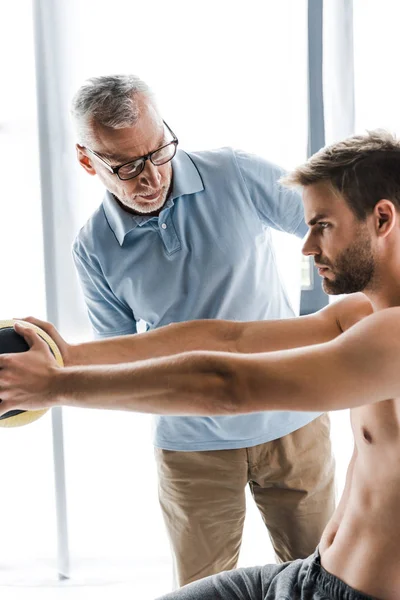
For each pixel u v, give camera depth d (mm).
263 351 1403
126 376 1041
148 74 2576
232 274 1727
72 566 2711
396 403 1090
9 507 2828
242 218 1733
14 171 2695
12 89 2646
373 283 1094
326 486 1841
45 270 2582
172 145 1626
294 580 1256
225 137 2615
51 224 2561
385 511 1144
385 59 2684
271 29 2584
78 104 1595
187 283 1746
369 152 1057
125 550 2723
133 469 2717
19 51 2627
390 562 1133
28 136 2674
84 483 2699
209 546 1850
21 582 2695
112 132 1557
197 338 1435
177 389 1004
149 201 1641
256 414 1744
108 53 2549
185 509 1833
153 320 1813
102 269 1789
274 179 1741
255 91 2604
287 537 1860
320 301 2844
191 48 2578
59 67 2520
